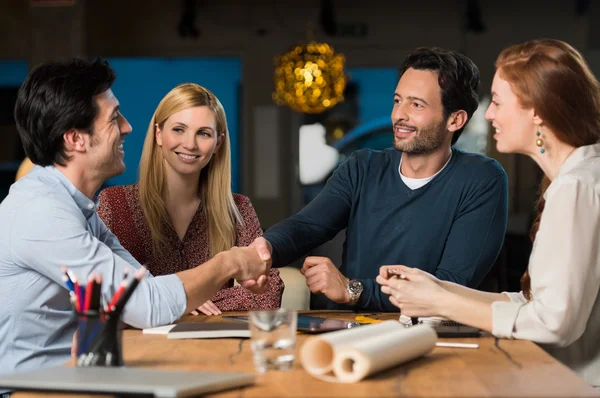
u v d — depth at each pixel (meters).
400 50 8.59
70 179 2.07
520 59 1.90
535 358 1.59
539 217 2.01
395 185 2.67
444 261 2.54
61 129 2.01
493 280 3.32
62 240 1.94
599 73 8.48
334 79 6.55
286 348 1.48
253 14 8.65
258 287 2.21
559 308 1.74
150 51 8.72
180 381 1.30
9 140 9.00
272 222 8.65
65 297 2.06
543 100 1.86
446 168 2.62
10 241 1.97
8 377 1.35
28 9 8.52
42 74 2.03
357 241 2.70
